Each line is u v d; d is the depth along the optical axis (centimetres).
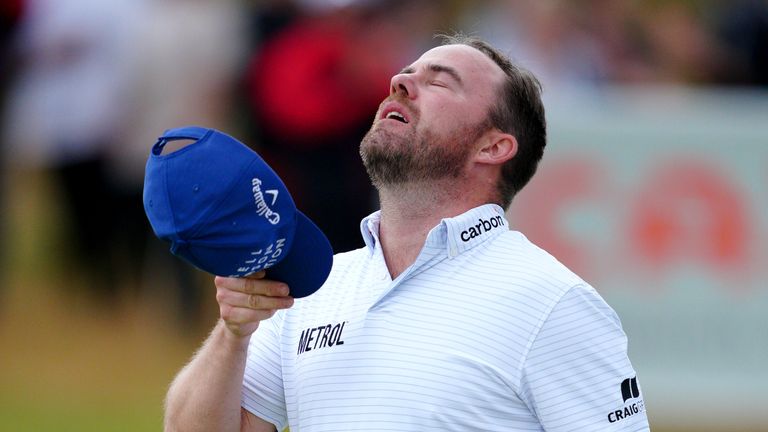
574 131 2619
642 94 3028
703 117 2636
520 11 3055
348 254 1229
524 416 1099
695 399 2569
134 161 2952
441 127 1189
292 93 2780
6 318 3145
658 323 2594
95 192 3045
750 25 3216
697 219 2608
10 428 2466
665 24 3162
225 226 1029
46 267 3506
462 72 1215
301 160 2791
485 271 1134
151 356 2914
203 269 1067
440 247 1146
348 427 1110
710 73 3181
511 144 1214
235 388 1155
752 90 3197
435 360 1097
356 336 1134
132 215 3055
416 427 1085
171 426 1178
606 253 2603
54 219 3784
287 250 1067
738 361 2575
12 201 3378
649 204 2611
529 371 1091
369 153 1196
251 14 2862
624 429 1104
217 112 2892
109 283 3159
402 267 1187
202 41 2864
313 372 1146
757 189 2614
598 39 3086
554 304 1105
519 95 1229
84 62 2925
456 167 1194
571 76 3020
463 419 1083
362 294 1162
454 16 3019
